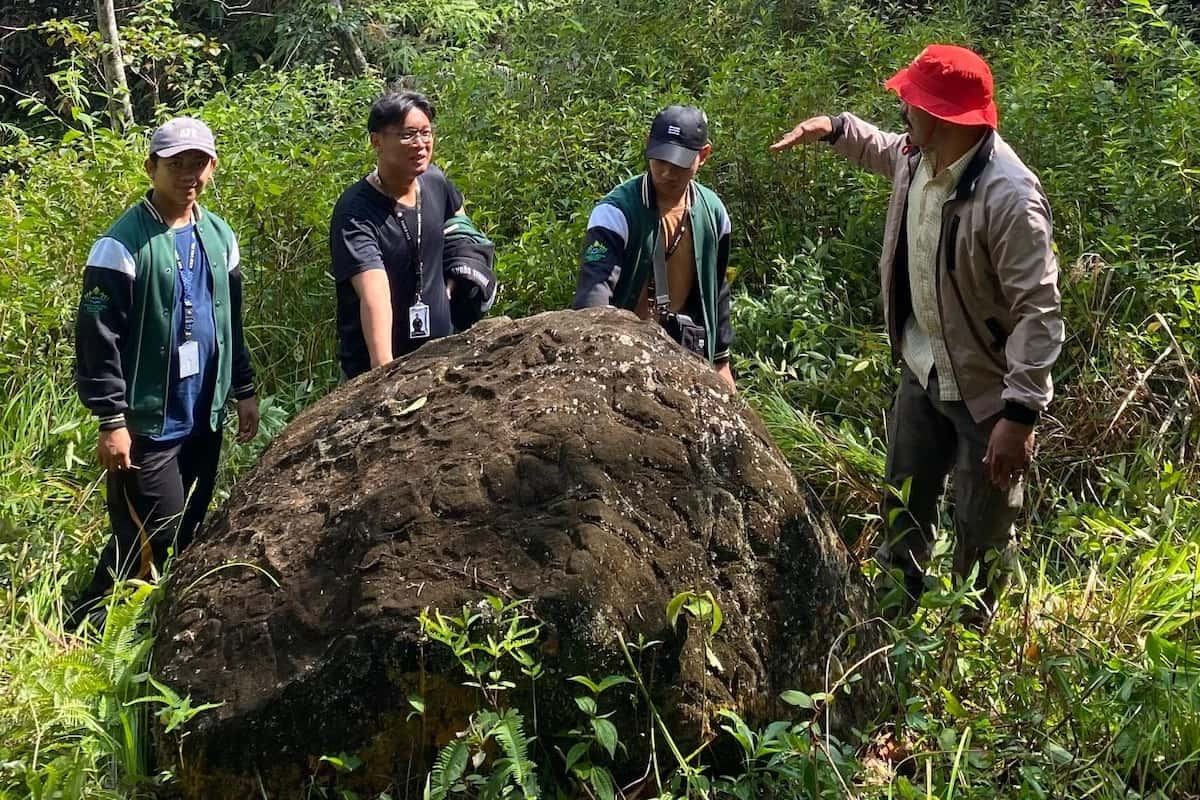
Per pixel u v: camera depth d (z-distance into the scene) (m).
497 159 6.52
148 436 4.01
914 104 3.31
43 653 3.31
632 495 2.88
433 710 2.64
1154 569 3.72
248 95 8.07
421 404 3.18
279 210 5.98
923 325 3.61
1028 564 4.08
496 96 7.71
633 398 3.03
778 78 7.02
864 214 5.60
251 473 3.31
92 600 4.00
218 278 4.12
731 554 2.92
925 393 3.72
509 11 11.85
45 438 5.09
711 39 8.32
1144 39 7.16
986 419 3.53
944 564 3.85
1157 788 2.90
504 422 3.01
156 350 3.97
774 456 3.15
